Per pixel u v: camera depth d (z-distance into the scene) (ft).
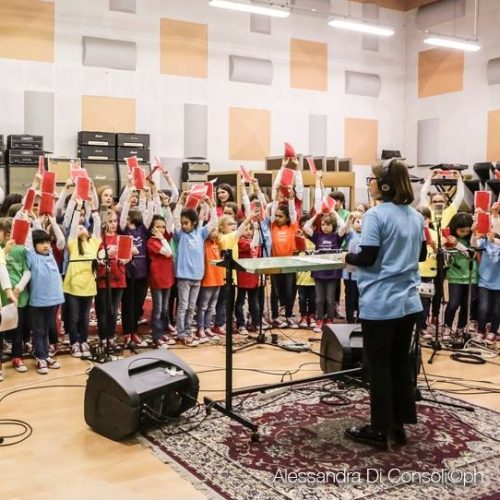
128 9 29.94
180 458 9.93
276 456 10.00
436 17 36.17
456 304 18.25
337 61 36.14
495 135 33.65
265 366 15.48
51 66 28.37
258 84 33.60
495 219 17.85
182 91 31.53
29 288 14.79
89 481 9.17
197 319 18.03
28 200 14.83
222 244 17.84
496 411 12.18
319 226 19.75
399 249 9.73
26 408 12.32
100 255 15.65
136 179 16.61
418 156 37.93
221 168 32.81
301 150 35.12
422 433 10.96
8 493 8.77
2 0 27.25
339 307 22.97
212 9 32.12
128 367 11.09
